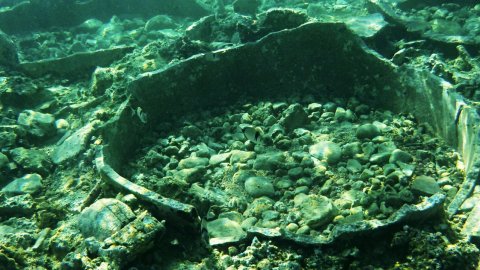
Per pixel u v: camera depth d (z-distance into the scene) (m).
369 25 1.86
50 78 1.94
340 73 1.68
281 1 2.99
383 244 0.91
